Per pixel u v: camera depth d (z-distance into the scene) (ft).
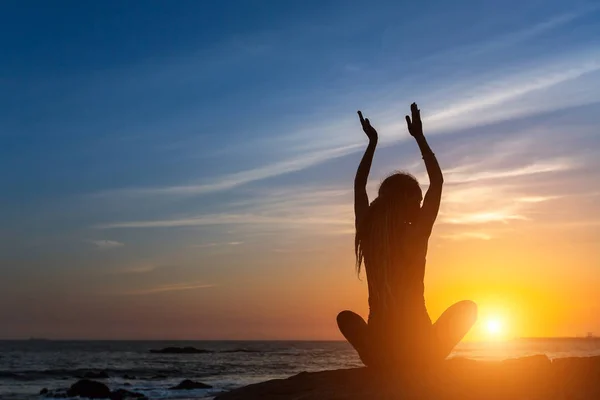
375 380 17.06
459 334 17.47
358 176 19.34
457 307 17.78
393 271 17.26
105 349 464.24
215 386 114.62
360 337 17.71
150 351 396.57
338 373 18.63
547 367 17.80
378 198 18.04
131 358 278.26
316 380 18.38
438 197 17.76
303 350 429.38
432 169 18.10
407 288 17.22
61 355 318.65
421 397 15.40
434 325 17.62
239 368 186.80
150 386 116.98
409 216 17.78
